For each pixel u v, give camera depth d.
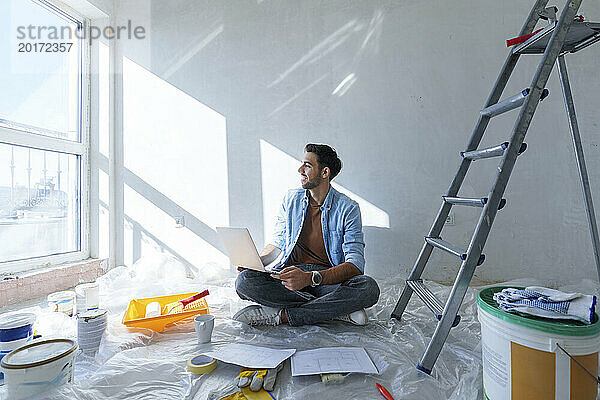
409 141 2.27
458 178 1.67
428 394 1.12
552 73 2.11
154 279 2.41
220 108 2.54
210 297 2.06
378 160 2.30
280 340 1.51
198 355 1.33
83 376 1.26
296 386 1.16
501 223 2.19
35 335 1.40
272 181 2.46
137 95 2.68
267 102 2.46
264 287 1.65
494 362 1.05
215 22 2.55
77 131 2.62
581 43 1.47
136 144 2.68
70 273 2.35
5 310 1.90
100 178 2.66
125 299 1.99
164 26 2.63
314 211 2.00
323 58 2.38
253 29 2.49
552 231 2.13
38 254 2.32
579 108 2.08
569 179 2.10
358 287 1.64
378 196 2.31
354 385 1.16
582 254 2.09
